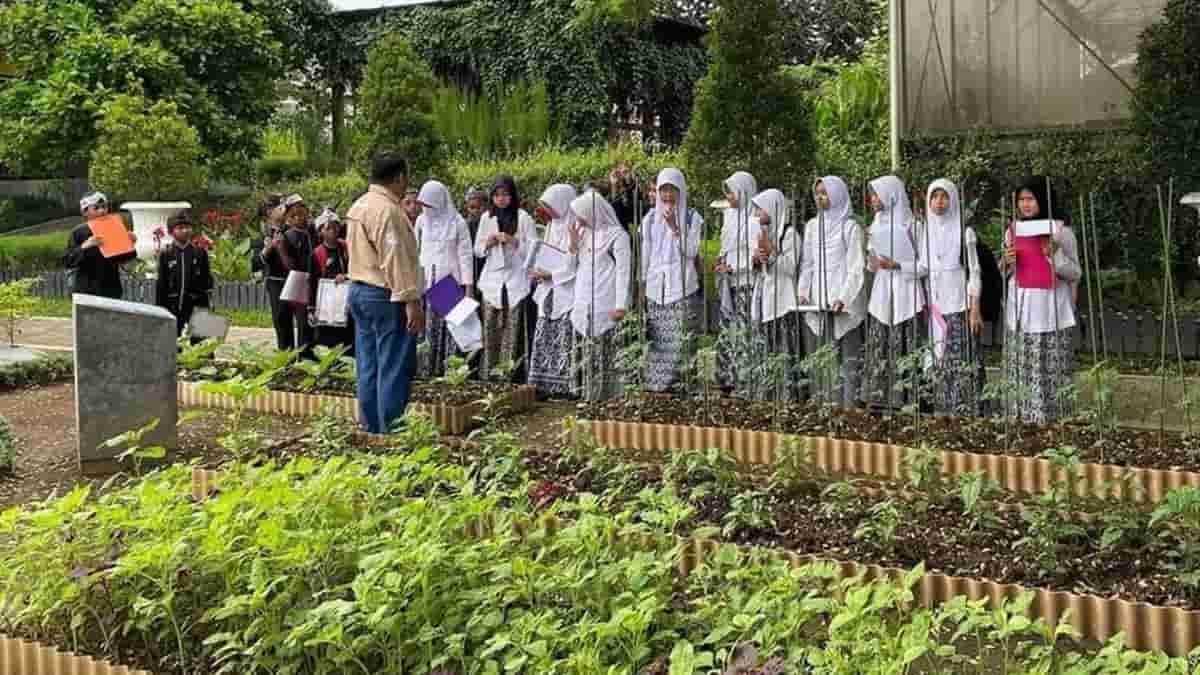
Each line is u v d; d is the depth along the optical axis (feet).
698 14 77.92
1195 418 23.80
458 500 16.06
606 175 54.95
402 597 13.17
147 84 63.77
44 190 78.69
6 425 25.90
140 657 14.55
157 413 25.73
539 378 30.76
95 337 24.98
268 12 70.90
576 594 13.58
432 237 31.81
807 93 55.16
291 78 77.05
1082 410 23.43
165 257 35.50
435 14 72.18
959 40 39.70
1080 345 31.91
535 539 15.28
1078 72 38.22
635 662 12.44
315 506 15.29
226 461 23.12
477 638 13.06
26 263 61.46
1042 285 25.14
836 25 74.59
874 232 26.94
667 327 29.01
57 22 65.10
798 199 34.27
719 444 23.77
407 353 24.95
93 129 62.23
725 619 12.97
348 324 32.86
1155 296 34.71
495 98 69.05
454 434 26.96
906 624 13.47
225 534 14.66
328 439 22.93
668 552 14.53
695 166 37.37
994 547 16.48
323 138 75.36
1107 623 14.35
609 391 29.32
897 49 40.45
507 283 31.60
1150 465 20.29
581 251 29.60
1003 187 37.81
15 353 37.65
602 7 62.59
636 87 71.51
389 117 51.88
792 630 12.21
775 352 28.19
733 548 14.58
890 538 16.40
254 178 68.54
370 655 13.47
